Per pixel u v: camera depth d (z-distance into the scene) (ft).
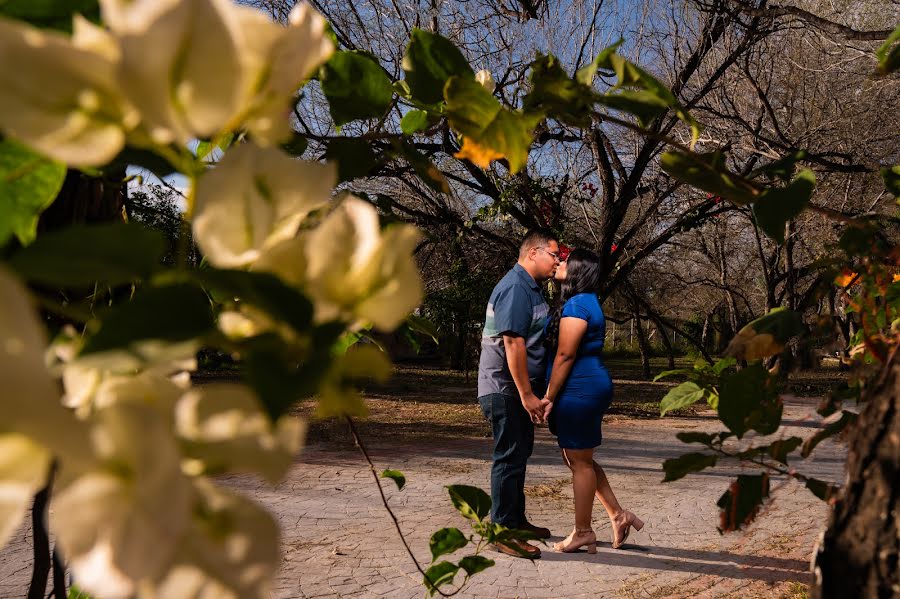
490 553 13.83
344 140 2.23
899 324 2.71
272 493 18.06
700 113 35.81
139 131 0.84
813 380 32.37
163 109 0.81
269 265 0.98
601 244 35.96
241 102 0.85
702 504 18.40
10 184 1.22
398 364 72.13
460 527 15.65
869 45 27.96
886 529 2.03
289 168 1.02
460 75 2.15
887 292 2.82
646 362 66.74
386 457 23.98
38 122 0.81
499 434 13.14
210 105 0.83
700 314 84.23
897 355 2.14
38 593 2.65
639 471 22.88
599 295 36.83
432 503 17.90
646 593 12.07
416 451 25.32
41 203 1.24
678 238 60.44
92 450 0.74
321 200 1.04
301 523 15.83
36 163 1.21
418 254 47.06
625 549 14.37
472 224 33.50
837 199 40.68
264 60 0.96
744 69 29.22
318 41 0.99
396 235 0.99
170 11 0.78
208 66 0.81
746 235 56.59
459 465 23.06
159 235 0.91
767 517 16.40
